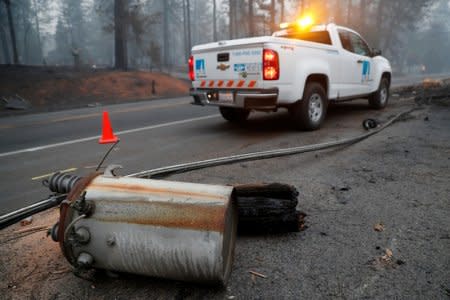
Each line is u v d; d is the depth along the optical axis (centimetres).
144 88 1916
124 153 498
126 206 175
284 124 698
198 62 610
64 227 176
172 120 816
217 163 412
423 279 190
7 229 268
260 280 193
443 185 327
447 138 515
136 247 171
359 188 326
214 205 173
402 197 302
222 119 811
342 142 490
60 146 561
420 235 236
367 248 222
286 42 527
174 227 168
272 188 238
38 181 385
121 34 2355
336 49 651
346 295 179
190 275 172
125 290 190
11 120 939
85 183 188
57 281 201
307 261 210
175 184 187
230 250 195
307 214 273
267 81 510
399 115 702
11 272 211
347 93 706
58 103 1512
